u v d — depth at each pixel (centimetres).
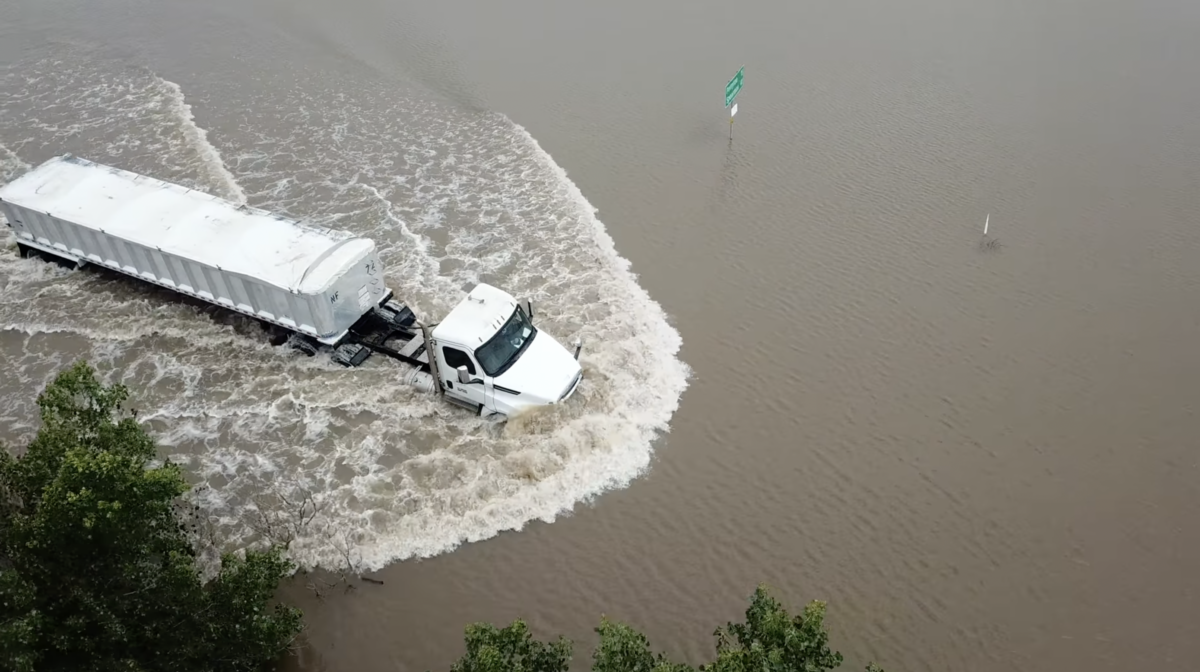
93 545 1227
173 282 2142
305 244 2019
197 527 1661
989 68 3341
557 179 2775
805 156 2855
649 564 1622
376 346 2070
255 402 1969
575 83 3341
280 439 1870
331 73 3434
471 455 1820
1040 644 1484
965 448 1842
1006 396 1964
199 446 1852
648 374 2027
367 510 1703
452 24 3831
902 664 1457
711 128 3031
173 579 1256
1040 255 2380
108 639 1195
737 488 1769
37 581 1203
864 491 1758
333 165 2853
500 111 3167
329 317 1948
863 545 1652
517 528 1683
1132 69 3284
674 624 1521
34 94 3262
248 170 2819
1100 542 1647
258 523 1678
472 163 2872
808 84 3278
